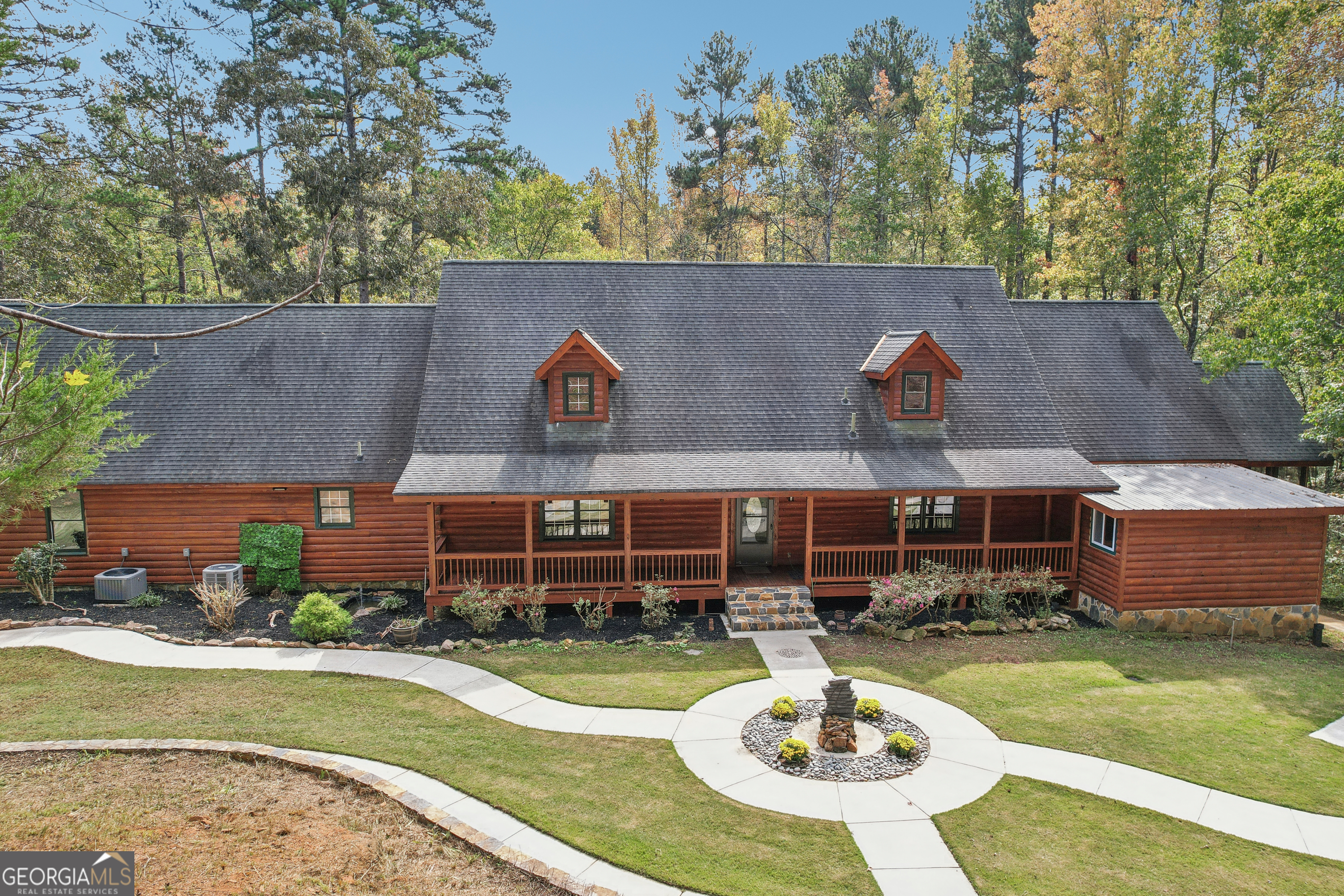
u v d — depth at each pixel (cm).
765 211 5475
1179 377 2348
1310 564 1759
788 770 1112
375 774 1073
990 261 4228
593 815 993
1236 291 2816
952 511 2062
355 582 1964
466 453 1812
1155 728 1272
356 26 3412
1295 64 2820
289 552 1909
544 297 2158
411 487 1686
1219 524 1736
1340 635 1788
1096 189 3456
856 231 4753
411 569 1969
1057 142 4766
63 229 3228
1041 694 1393
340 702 1310
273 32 3744
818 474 1800
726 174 5481
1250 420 2261
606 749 1170
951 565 1894
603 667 1501
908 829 977
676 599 1784
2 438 741
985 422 2008
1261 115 3014
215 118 3516
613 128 5838
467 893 818
